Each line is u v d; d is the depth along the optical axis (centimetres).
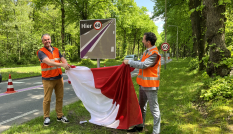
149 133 312
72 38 3600
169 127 324
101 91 353
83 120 378
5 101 566
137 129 323
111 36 446
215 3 501
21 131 322
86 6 2064
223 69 498
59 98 369
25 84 894
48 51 346
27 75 1229
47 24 2827
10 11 2412
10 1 2392
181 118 366
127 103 311
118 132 318
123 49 4394
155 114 296
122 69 321
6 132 319
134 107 312
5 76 1162
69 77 372
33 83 926
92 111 367
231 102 373
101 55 457
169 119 367
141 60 310
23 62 2673
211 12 511
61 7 2123
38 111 466
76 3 2033
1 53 2659
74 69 365
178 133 297
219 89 420
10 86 704
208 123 322
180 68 1438
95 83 357
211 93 418
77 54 3775
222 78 479
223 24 509
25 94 666
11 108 493
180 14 1831
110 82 344
